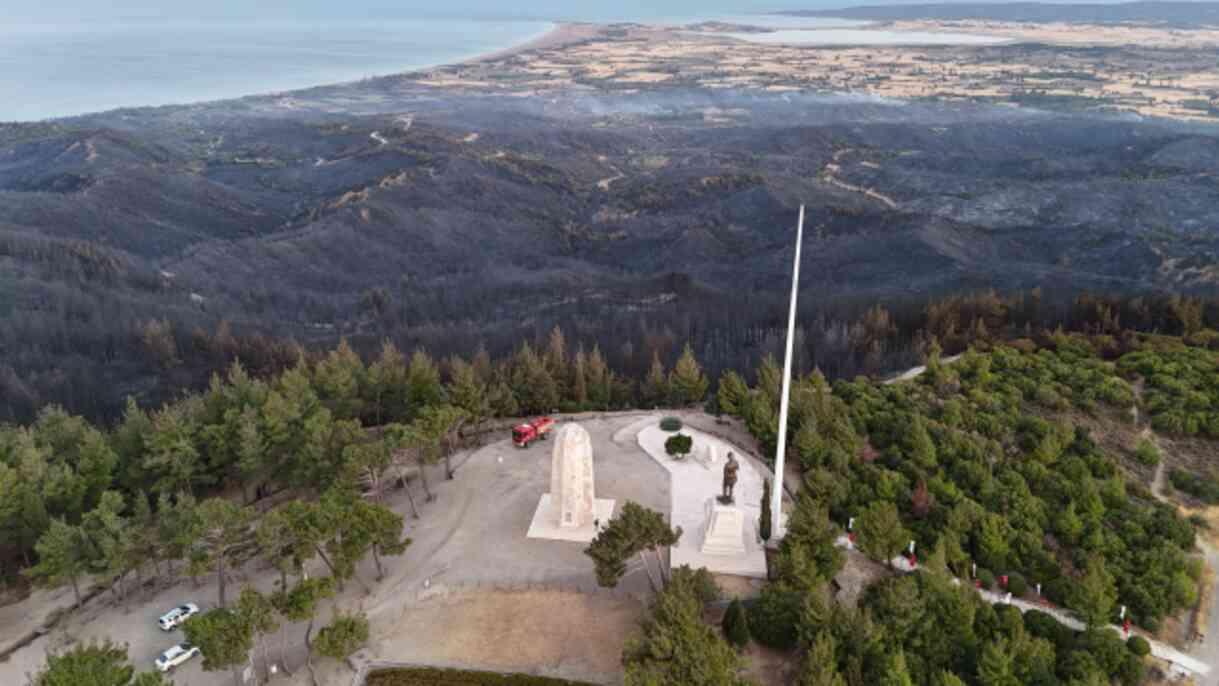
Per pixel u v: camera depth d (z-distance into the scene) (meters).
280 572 66.81
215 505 64.94
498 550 70.00
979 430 87.12
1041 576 66.00
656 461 85.50
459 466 86.62
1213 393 92.06
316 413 87.06
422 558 69.44
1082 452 83.75
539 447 90.88
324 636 54.00
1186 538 71.06
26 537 71.56
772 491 74.38
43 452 76.69
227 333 152.25
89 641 62.75
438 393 99.31
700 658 48.50
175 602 68.00
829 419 85.62
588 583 64.75
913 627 56.47
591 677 54.94
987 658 53.00
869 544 64.62
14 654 62.62
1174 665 59.03
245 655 53.34
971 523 69.81
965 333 119.56
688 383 104.38
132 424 83.69
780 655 56.28
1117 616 62.31
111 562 64.81
